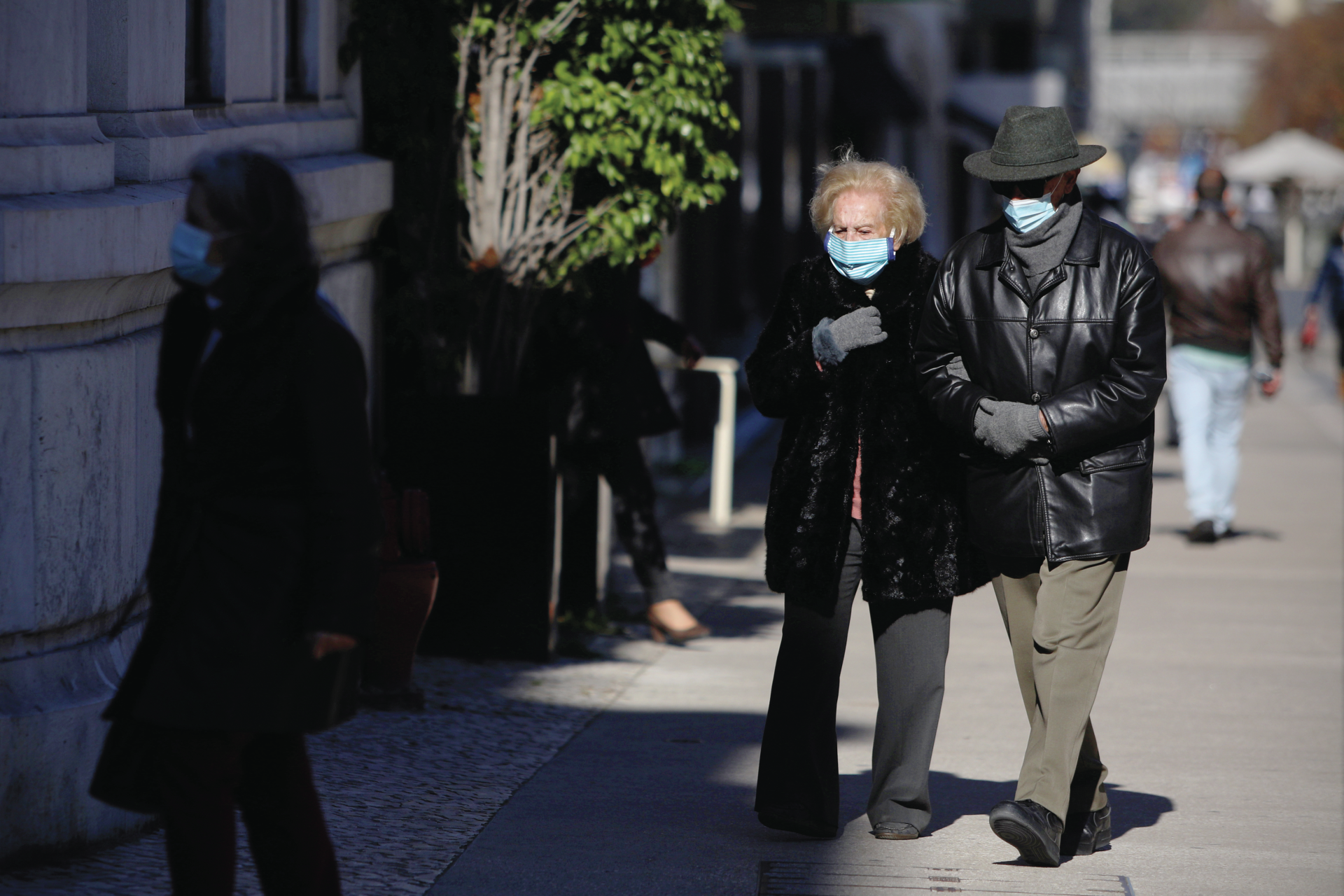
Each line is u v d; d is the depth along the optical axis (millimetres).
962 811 19812
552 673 26078
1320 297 79500
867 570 17703
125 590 17547
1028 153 17078
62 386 16266
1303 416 73062
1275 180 171125
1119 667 28578
